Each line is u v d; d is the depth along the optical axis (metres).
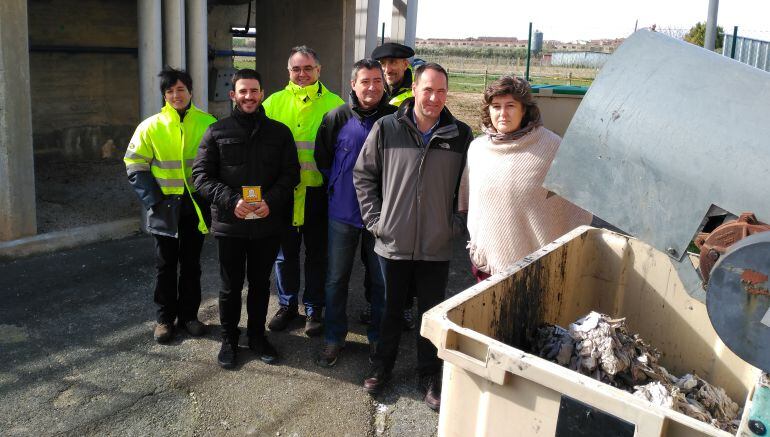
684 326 2.72
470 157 3.13
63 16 7.82
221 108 10.30
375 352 3.81
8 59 4.98
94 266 5.23
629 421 1.58
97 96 8.30
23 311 4.38
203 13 6.00
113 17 8.27
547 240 2.95
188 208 3.88
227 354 3.76
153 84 5.73
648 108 1.77
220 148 3.51
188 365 3.78
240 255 3.65
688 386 2.38
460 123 3.28
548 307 2.71
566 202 2.99
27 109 5.19
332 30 8.42
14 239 5.28
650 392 2.09
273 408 3.39
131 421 3.23
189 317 4.15
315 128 4.00
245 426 3.23
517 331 2.49
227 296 3.69
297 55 3.96
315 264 4.14
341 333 3.84
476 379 1.87
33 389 3.47
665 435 1.55
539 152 2.91
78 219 5.96
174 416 3.29
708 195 1.66
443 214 3.27
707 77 1.72
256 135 3.53
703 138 1.67
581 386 1.64
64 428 3.15
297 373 3.73
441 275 3.38
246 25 9.99
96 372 3.66
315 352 3.98
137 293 4.77
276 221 3.63
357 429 3.24
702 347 2.67
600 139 1.85
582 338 2.29
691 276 1.73
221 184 3.53
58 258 5.34
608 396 1.60
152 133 3.76
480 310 2.21
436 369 3.45
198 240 4.03
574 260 2.83
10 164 5.15
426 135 3.24
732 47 11.91
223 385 3.58
